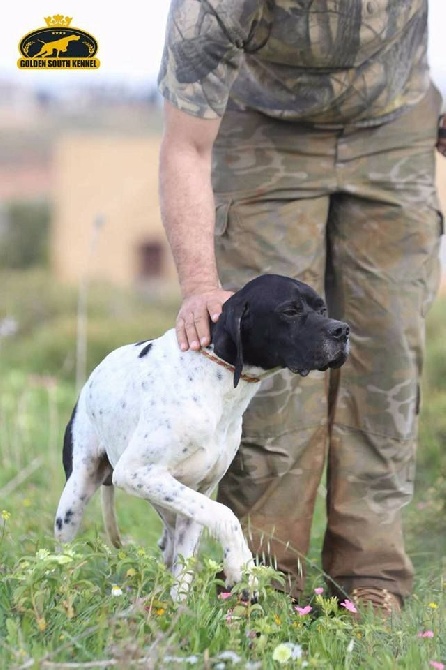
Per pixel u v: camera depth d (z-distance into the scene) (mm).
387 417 7633
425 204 7590
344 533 7664
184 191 6930
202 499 6559
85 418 7465
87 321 24391
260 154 7398
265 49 7020
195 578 6285
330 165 7430
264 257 7406
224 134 7480
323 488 10180
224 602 6309
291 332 6551
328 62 7027
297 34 6887
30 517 9344
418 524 9297
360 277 7578
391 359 7570
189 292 6918
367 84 7195
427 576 8211
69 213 46531
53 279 32250
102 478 7578
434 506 9445
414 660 5871
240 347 6555
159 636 5445
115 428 7105
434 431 10773
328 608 6305
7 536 7852
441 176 32938
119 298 29297
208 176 7043
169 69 6934
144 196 46188
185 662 5371
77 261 46094
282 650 5422
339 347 6496
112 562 6254
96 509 10094
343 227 7590
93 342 22172
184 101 6887
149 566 6156
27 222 56875
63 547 6312
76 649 5594
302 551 7656
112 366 7301
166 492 6613
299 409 7496
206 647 5828
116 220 46094
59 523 7469
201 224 6930
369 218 7520
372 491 7691
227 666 5520
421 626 6566
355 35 6922
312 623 6625
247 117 7406
